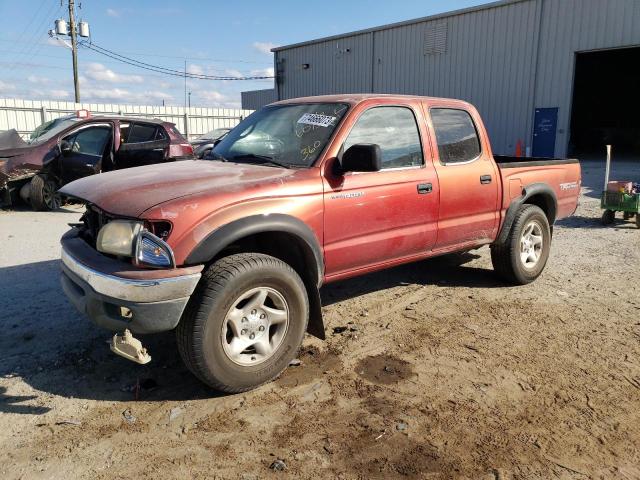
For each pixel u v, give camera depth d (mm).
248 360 3527
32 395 3504
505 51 23812
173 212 3223
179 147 11320
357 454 2943
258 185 3625
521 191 5621
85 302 3355
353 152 3795
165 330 3215
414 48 27375
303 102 4727
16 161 10234
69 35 33156
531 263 5875
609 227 9047
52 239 7949
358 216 4156
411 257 4762
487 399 3512
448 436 3111
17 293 5402
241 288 3381
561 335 4523
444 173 4816
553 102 22562
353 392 3588
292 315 3701
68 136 10648
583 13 21266
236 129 5031
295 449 2984
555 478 2766
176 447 2994
